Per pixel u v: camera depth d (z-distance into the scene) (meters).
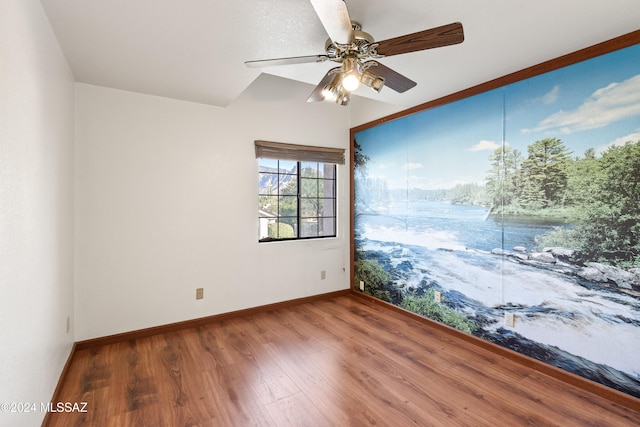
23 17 1.42
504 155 2.61
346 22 1.42
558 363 2.30
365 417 1.88
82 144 2.71
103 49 2.13
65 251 2.32
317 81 2.70
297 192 3.98
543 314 2.38
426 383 2.23
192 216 3.22
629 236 1.97
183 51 2.15
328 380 2.27
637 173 1.93
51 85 1.90
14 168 1.32
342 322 3.36
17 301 1.35
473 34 1.95
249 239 3.55
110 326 2.85
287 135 3.78
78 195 2.70
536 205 2.42
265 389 2.16
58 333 2.10
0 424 1.17
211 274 3.33
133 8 1.67
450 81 2.70
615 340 2.03
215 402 2.02
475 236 2.84
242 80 2.65
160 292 3.07
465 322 2.93
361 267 4.18
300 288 3.94
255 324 3.30
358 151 4.18
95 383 2.21
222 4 1.64
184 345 2.81
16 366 1.34
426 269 3.30
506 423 1.82
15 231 1.33
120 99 2.87
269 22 1.80
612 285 2.04
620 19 1.79
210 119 3.30
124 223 2.90
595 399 2.05
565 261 2.26
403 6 1.67
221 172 3.37
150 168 3.01
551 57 2.26
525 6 1.67
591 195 2.13
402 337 2.99
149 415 1.89
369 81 1.93
